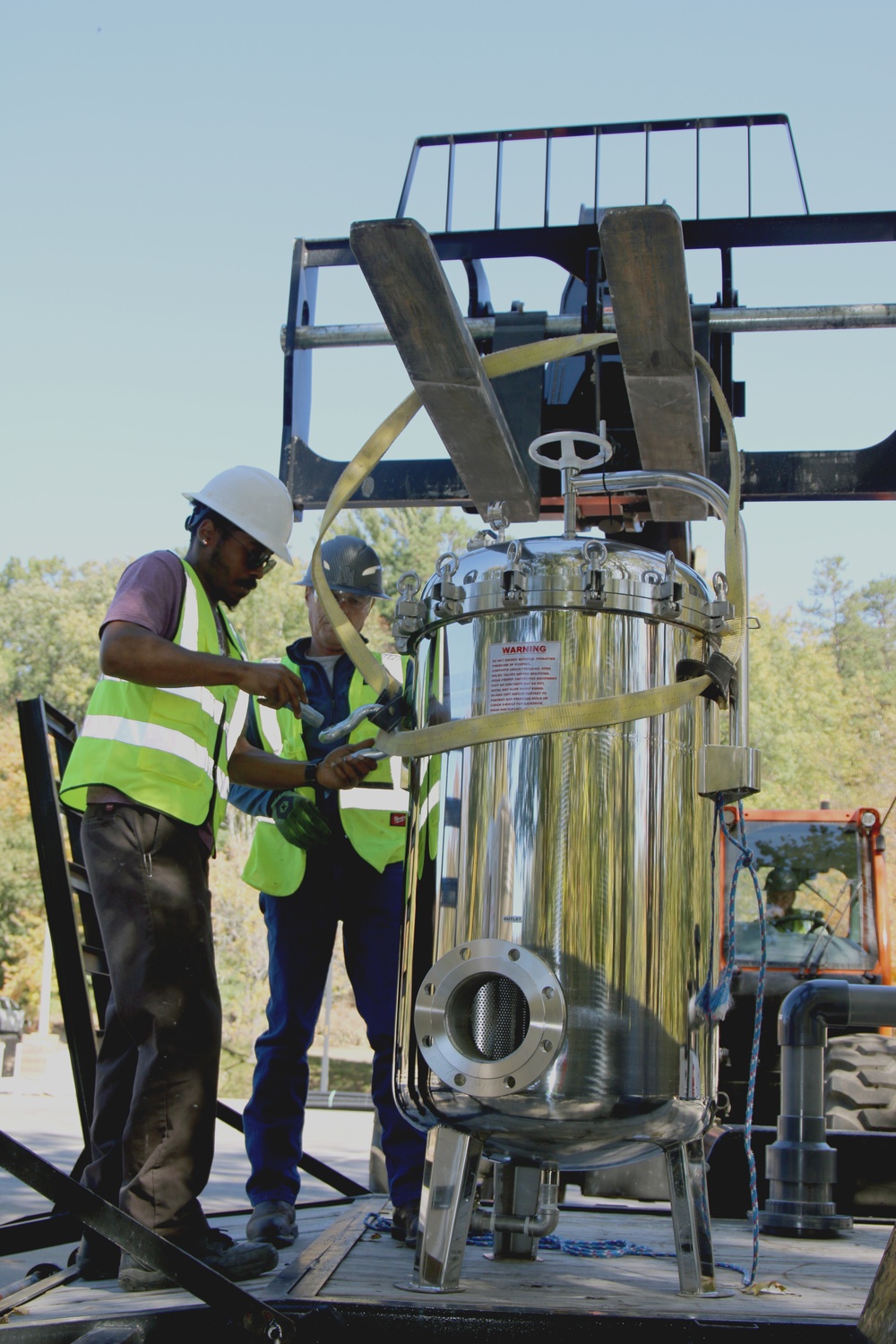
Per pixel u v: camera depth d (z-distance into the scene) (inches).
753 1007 287.4
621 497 141.1
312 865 130.8
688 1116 83.7
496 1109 81.2
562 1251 107.6
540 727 83.0
